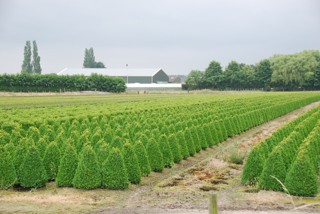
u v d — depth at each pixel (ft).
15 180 58.95
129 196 56.34
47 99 257.14
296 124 103.96
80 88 387.14
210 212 35.81
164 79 605.73
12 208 49.60
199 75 577.43
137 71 581.53
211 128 102.47
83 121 94.89
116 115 115.03
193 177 68.08
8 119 95.86
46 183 62.08
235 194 56.44
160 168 72.02
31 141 66.08
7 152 59.31
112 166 59.31
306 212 47.83
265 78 542.57
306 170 54.65
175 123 101.55
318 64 522.88
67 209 49.42
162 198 55.06
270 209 48.88
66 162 59.93
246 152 87.81
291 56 596.29
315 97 299.58
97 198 54.80
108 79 398.01
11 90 347.15
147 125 90.58
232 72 547.08
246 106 168.55
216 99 224.74
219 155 89.56
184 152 84.02
